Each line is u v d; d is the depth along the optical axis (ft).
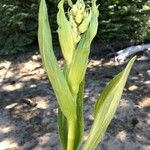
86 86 16.31
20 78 17.89
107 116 4.53
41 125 13.44
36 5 19.89
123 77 4.43
